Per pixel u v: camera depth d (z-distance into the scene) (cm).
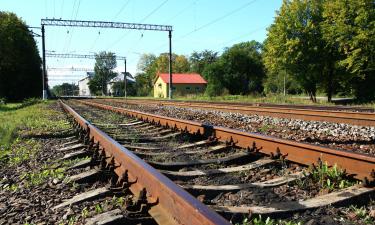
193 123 919
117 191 454
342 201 386
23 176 618
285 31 4641
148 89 11450
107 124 1309
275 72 5050
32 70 7294
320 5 4534
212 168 589
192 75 9781
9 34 6775
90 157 691
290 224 337
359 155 446
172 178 515
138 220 350
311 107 2036
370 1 3859
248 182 500
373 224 346
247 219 345
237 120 1416
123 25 4800
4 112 2559
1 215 436
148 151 757
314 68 4544
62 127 1280
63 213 422
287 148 572
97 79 15188
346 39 4025
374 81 4412
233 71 7938
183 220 298
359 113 1214
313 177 475
